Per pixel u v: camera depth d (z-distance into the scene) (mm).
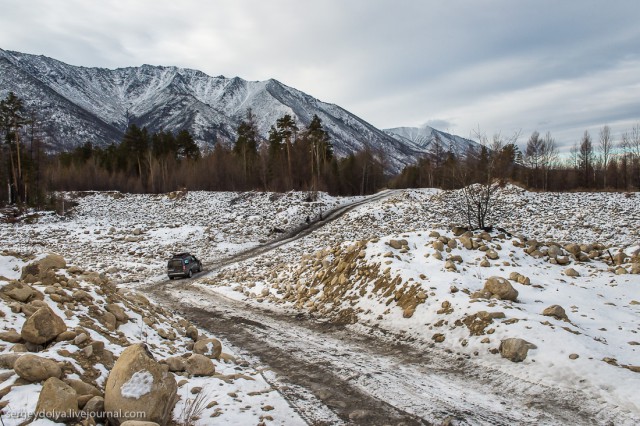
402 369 8547
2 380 5320
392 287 12672
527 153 68438
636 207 36000
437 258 13961
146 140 82375
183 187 70188
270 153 72438
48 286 8688
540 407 6676
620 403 6426
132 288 21844
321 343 10617
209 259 30812
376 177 89062
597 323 9734
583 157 74250
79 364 6270
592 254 16031
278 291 17109
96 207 54844
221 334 12039
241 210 50594
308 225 41656
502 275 13094
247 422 6016
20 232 39406
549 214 36438
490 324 9391
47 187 63031
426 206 43812
